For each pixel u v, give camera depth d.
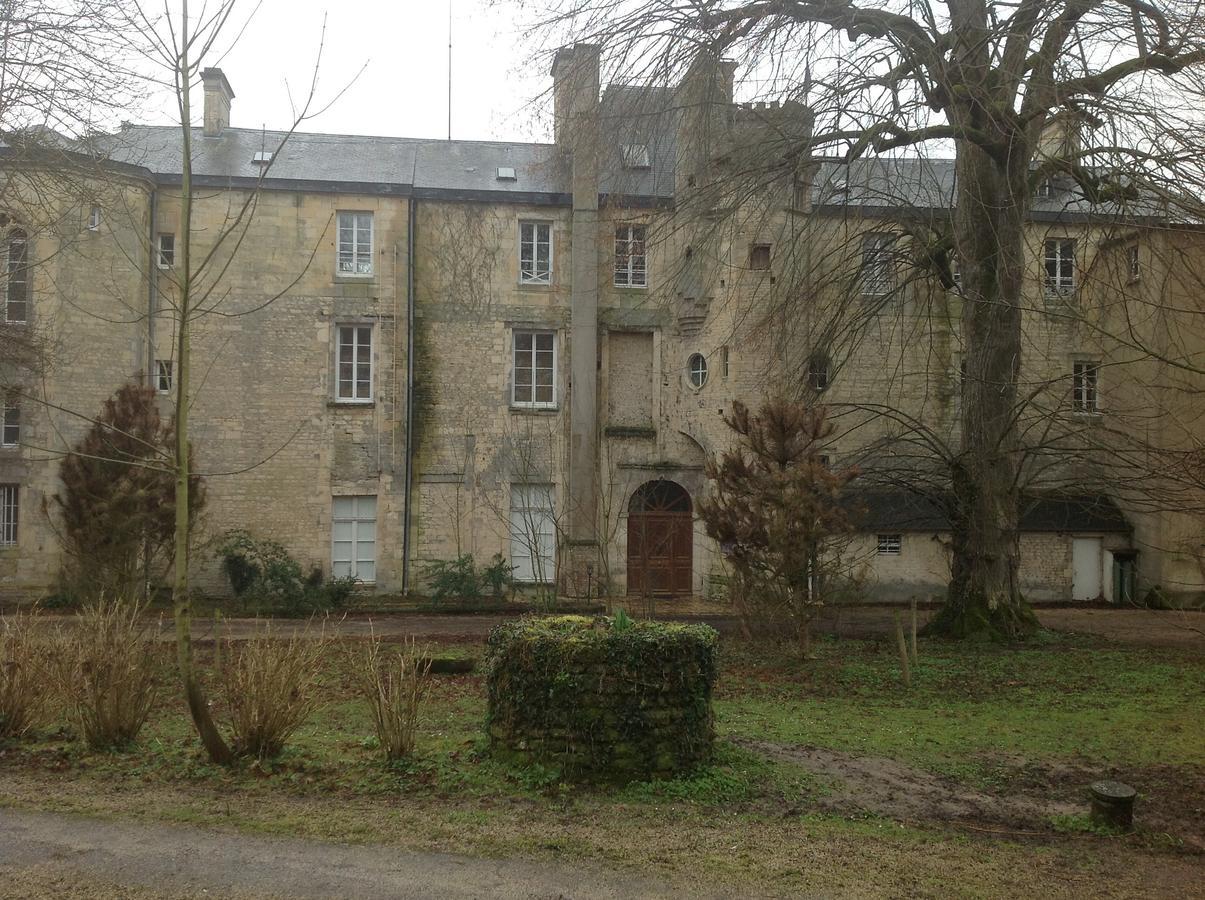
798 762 8.56
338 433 23.05
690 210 16.89
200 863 5.46
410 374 23.28
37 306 20.19
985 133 15.35
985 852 6.30
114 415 17.03
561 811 6.61
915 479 19.19
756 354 21.50
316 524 22.81
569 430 23.80
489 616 20.44
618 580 23.59
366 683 8.34
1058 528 24.86
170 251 22.30
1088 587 25.20
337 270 23.22
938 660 15.01
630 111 15.64
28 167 14.45
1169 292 14.45
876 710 11.52
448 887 5.25
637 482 23.83
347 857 5.63
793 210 17.67
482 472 23.52
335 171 23.97
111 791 6.75
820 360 18.38
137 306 21.39
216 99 24.84
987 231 16.73
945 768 8.75
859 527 18.39
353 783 7.05
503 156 25.95
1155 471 11.27
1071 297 16.02
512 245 23.89
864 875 5.70
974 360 17.23
